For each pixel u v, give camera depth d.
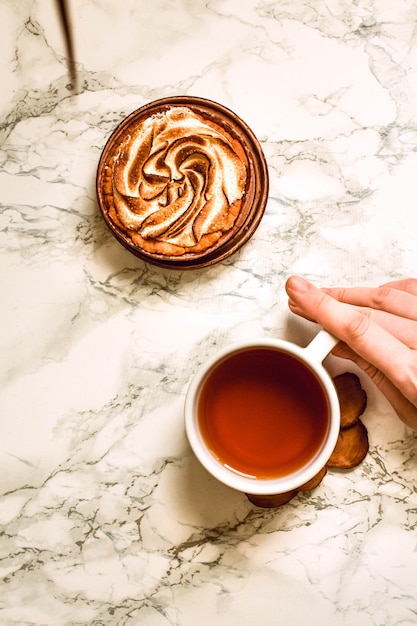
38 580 0.61
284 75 0.61
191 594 0.61
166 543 0.61
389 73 0.61
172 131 0.58
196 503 0.61
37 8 0.61
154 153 0.58
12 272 0.62
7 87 0.62
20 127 0.62
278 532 0.61
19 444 0.61
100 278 0.61
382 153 0.61
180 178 0.58
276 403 0.56
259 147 0.58
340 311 0.53
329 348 0.53
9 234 0.62
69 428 0.61
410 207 0.61
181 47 0.61
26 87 0.62
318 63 0.61
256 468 0.56
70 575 0.61
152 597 0.61
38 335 0.61
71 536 0.61
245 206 0.58
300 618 0.61
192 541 0.61
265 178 0.58
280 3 0.61
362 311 0.57
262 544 0.61
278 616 0.61
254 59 0.61
